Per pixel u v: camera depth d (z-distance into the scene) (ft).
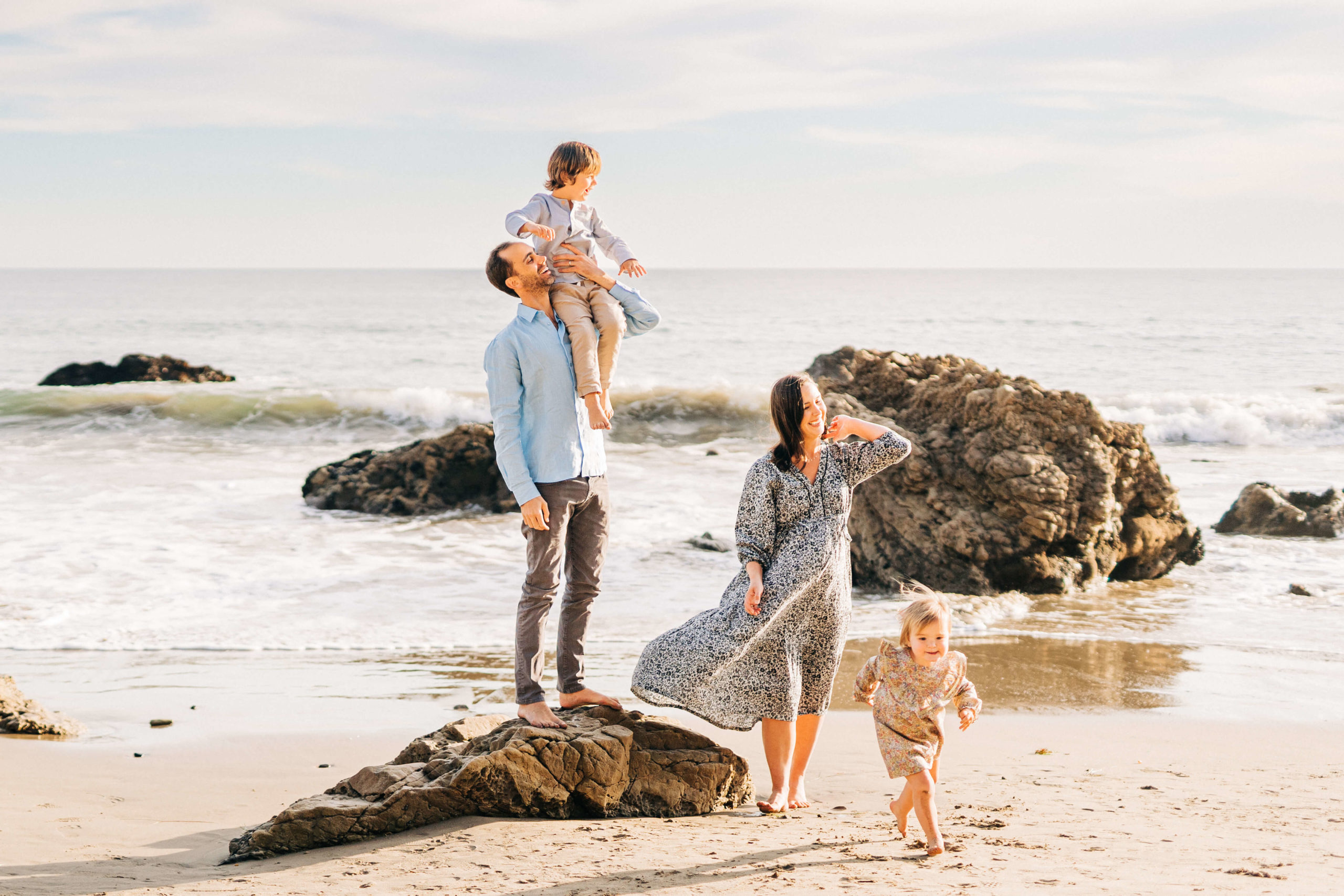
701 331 175.22
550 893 11.08
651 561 39.29
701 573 37.81
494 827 14.05
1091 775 18.12
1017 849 12.78
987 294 340.59
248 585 35.60
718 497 51.01
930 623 12.97
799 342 155.33
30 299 306.14
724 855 12.60
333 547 41.70
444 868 12.18
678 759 15.51
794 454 14.61
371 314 235.20
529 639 15.10
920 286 436.35
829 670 15.31
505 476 14.43
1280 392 100.27
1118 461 38.68
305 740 20.98
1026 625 31.81
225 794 17.51
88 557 38.47
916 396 42.50
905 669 13.20
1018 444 38.29
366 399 79.97
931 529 37.19
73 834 15.06
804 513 14.58
